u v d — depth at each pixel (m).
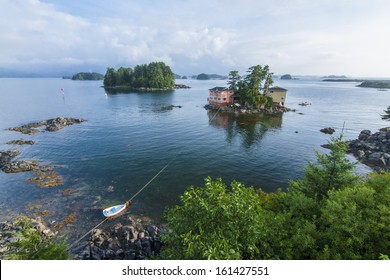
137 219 26.95
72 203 29.67
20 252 12.59
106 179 36.16
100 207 28.92
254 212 10.62
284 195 18.67
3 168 38.34
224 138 58.53
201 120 79.19
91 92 174.12
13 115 84.50
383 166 41.47
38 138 57.16
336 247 11.14
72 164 41.47
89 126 70.38
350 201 12.79
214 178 37.00
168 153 47.53
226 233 9.73
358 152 46.94
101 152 47.72
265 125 72.44
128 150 49.12
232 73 102.56
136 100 129.88
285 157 45.66
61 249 13.05
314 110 102.12
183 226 10.50
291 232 12.77
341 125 74.19
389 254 10.48
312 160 44.12
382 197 12.95
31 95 153.50
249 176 37.78
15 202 29.59
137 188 33.75
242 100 98.25
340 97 161.00
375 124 76.31
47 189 32.81
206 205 9.73
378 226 10.65
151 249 22.02
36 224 24.78
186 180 36.38
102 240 22.89
